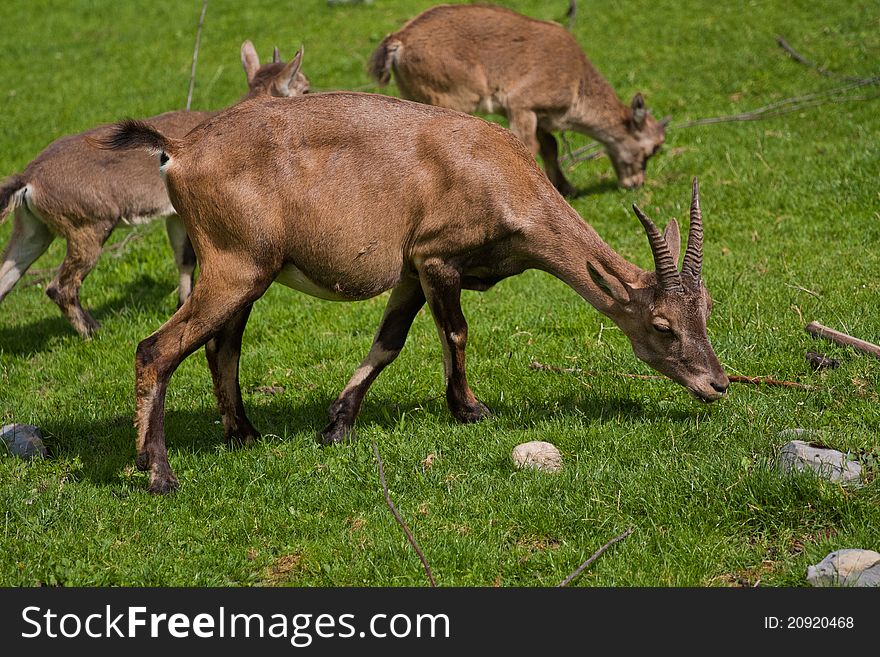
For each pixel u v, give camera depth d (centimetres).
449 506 874
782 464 869
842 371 1038
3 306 1566
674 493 856
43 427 1092
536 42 1781
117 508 900
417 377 1168
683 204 1684
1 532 868
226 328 991
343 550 826
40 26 3391
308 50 2831
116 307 1515
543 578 783
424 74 1761
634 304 966
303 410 1112
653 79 2331
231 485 933
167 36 3156
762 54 2361
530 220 975
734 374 1082
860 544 771
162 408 929
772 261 1397
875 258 1343
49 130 2483
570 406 1055
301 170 917
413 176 945
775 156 1797
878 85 2077
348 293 968
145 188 1388
